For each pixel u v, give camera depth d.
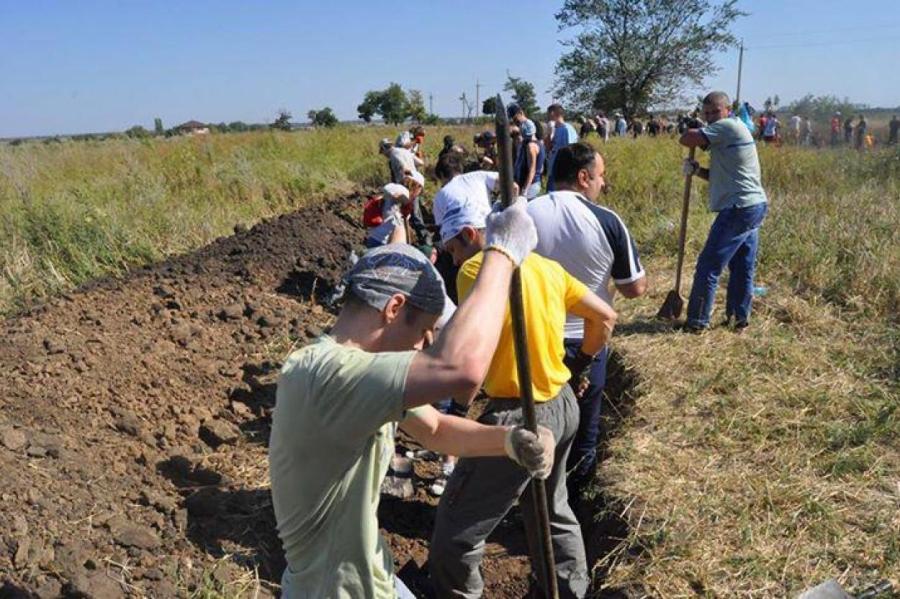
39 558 2.93
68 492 3.40
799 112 43.25
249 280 7.80
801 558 3.30
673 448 4.29
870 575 3.16
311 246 9.04
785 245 7.51
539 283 3.06
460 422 2.27
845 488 3.77
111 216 8.57
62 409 4.19
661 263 8.12
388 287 1.89
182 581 3.17
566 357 3.87
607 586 3.36
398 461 4.66
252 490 3.96
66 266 7.52
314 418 1.77
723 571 3.27
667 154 13.46
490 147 11.12
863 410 4.50
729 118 5.83
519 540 4.34
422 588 3.72
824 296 6.59
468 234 3.51
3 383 4.29
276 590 3.38
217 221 10.36
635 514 3.70
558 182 3.94
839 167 13.17
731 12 39.88
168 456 4.14
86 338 5.27
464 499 3.11
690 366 5.33
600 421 5.19
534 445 2.11
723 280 7.27
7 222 7.80
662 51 40.09
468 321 1.71
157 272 7.73
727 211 5.77
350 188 15.79
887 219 8.38
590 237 3.64
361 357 1.76
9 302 6.54
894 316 6.08
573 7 40.75
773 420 4.49
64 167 12.70
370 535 1.95
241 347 6.01
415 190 7.91
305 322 6.79
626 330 6.17
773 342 5.55
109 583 2.96
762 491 3.78
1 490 3.19
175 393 4.93
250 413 4.98
